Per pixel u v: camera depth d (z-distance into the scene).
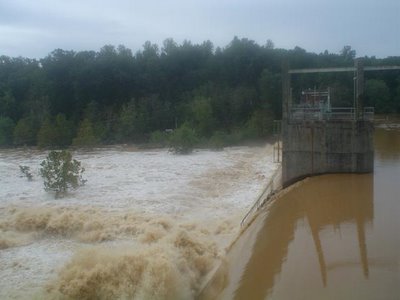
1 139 80.88
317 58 110.62
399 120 79.38
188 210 28.16
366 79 94.94
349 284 12.03
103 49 117.06
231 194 32.47
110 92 104.12
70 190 34.44
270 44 122.56
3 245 22.48
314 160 26.94
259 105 87.94
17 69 121.25
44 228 25.11
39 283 17.77
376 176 25.67
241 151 61.84
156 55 116.25
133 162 51.31
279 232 17.97
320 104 36.91
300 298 11.94
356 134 25.94
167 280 16.05
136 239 22.62
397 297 10.94
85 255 18.12
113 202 30.14
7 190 35.00
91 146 75.00
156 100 94.00
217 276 17.00
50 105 100.00
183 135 59.75
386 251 13.94
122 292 15.83
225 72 105.38
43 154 66.19
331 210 19.22
